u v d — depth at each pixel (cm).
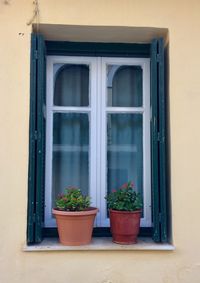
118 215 363
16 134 365
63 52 406
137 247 362
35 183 364
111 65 413
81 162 407
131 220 363
